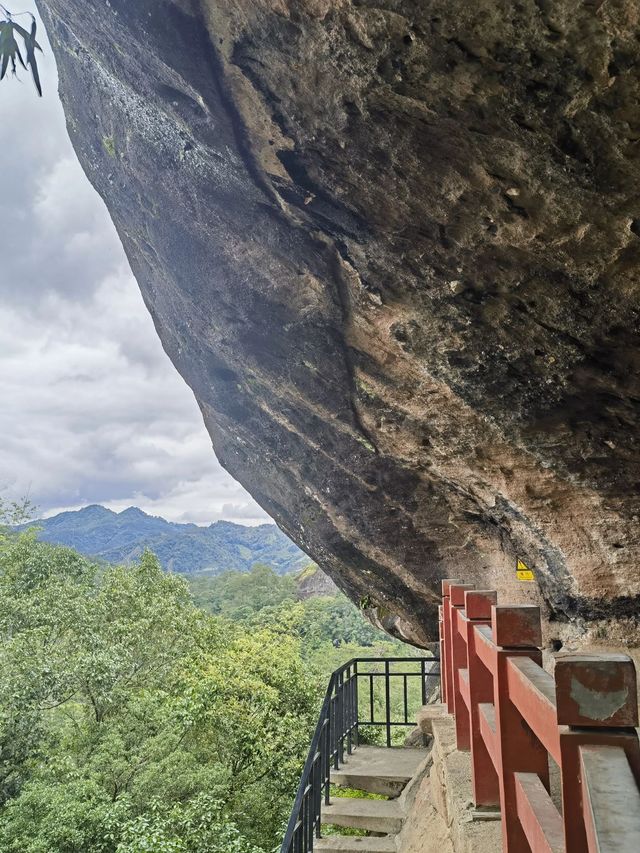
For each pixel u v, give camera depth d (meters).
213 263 4.81
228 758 10.69
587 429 4.04
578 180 2.68
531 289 3.37
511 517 4.96
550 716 1.39
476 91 2.55
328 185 3.50
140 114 4.21
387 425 5.03
